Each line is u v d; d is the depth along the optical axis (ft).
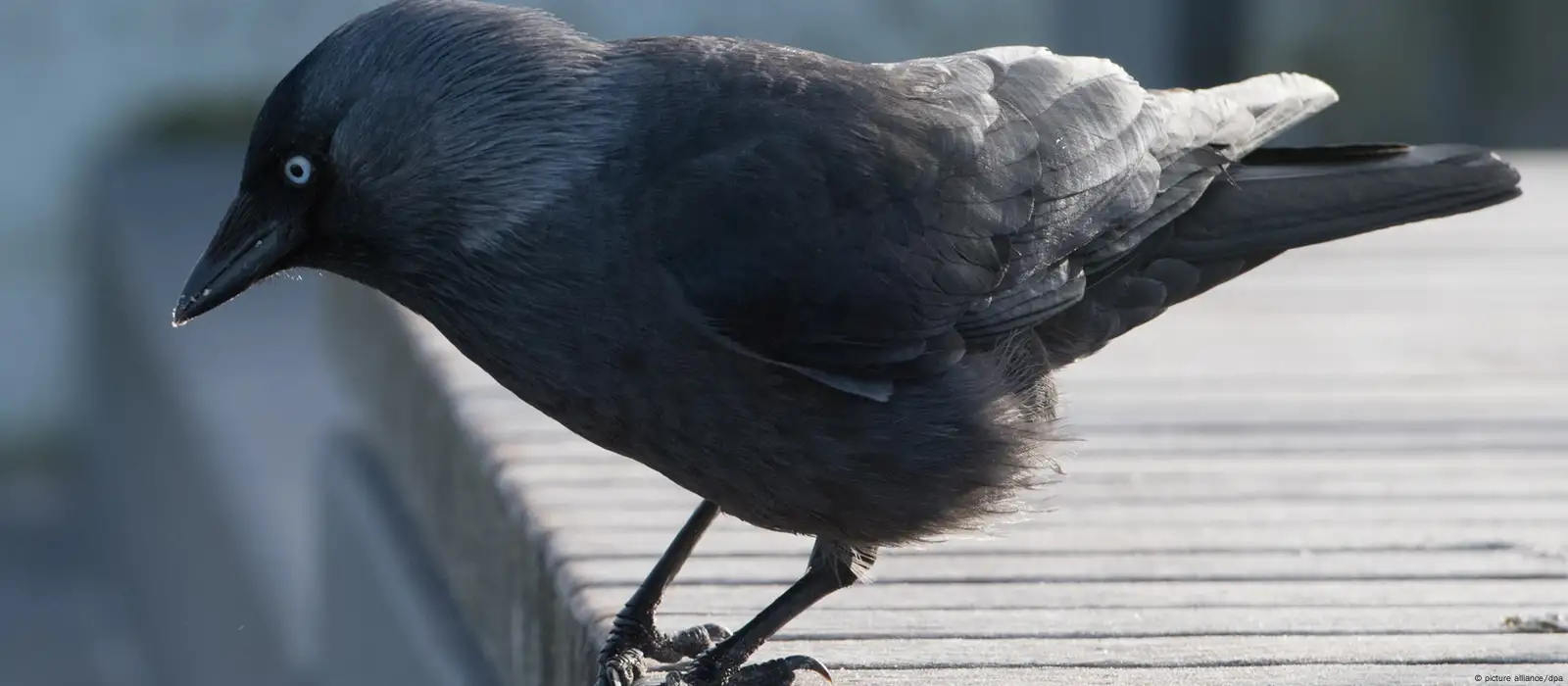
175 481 51.88
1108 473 35.70
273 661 38.86
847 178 26.17
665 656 27.53
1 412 87.04
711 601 28.91
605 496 33.14
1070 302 28.58
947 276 26.86
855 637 27.22
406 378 41.63
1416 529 32.22
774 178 25.68
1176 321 48.88
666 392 25.41
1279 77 32.04
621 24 89.51
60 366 87.97
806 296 25.66
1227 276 30.27
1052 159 28.30
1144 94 30.12
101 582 71.72
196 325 55.31
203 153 84.23
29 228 88.17
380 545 39.19
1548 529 32.17
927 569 30.22
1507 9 89.86
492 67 25.40
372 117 25.27
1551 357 44.88
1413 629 27.30
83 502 78.89
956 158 27.27
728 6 90.27
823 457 25.98
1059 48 90.38
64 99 88.63
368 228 25.68
